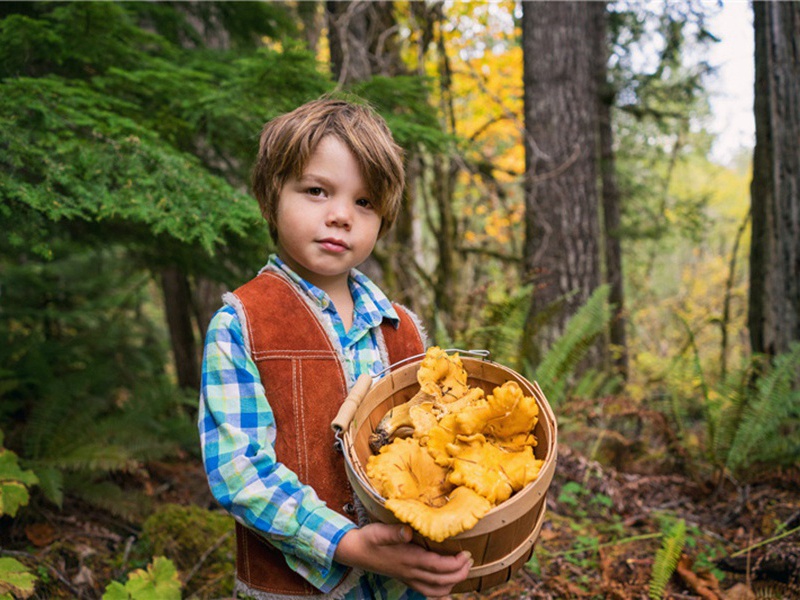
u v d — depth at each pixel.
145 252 3.65
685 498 3.01
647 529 2.71
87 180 2.13
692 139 8.34
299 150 1.10
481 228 8.75
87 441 2.92
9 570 1.73
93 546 2.42
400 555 0.97
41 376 3.37
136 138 2.26
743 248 12.32
